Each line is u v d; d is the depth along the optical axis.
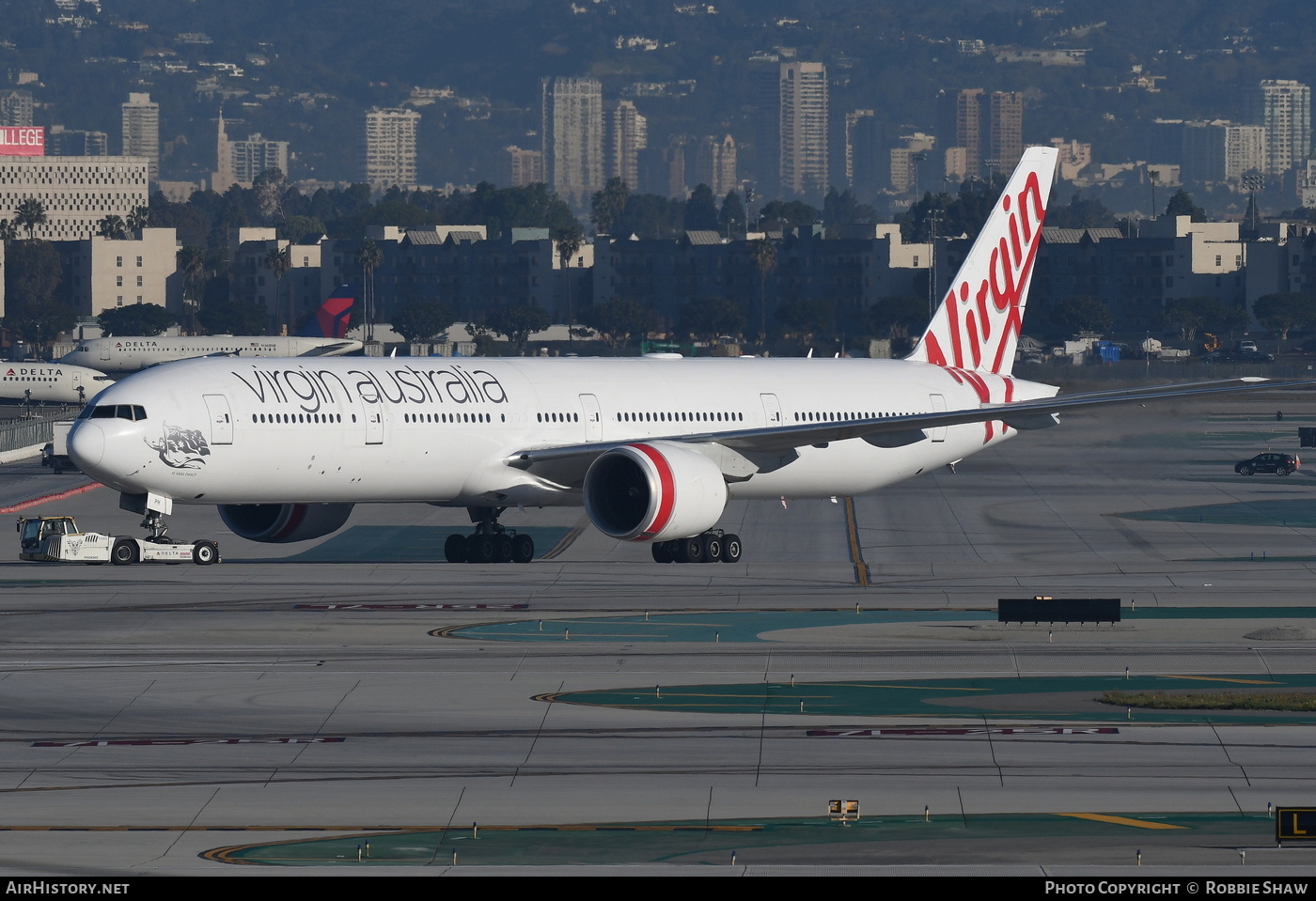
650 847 93.06
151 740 117.69
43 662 144.88
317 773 108.88
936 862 89.75
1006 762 111.12
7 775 108.38
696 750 114.81
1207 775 107.31
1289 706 126.75
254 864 90.25
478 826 97.38
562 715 125.19
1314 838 91.44
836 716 125.00
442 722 122.88
